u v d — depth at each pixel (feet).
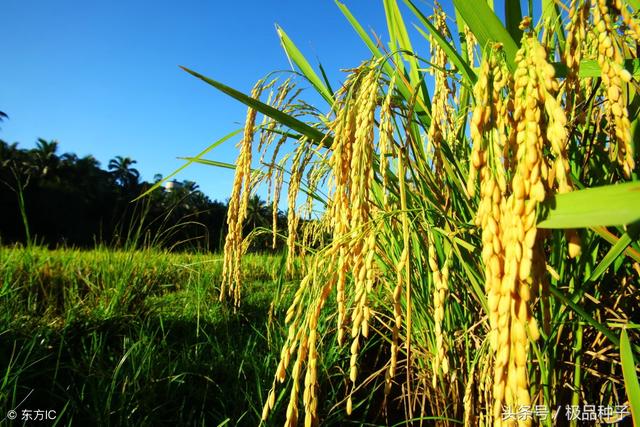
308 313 0.75
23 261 3.05
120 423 1.40
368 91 0.86
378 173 1.25
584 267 0.99
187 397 1.70
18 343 1.89
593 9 0.71
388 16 1.40
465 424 1.06
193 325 2.52
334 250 0.75
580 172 1.01
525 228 0.53
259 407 1.55
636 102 0.89
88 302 2.52
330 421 1.52
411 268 1.38
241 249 1.65
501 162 0.61
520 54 0.64
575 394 1.01
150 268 3.18
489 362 1.00
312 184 1.51
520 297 0.54
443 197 1.15
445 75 1.19
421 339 1.44
